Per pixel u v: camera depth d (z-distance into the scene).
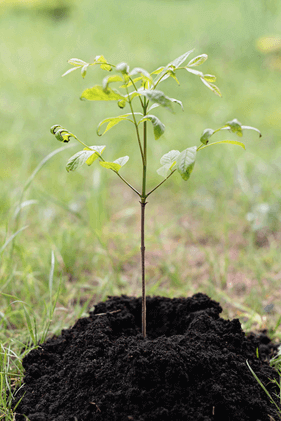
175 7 15.14
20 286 2.73
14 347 2.15
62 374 1.74
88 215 3.72
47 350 1.90
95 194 3.57
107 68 1.49
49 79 8.62
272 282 2.90
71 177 4.53
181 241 3.55
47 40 12.02
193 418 1.48
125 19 13.49
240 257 3.18
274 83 7.93
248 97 7.19
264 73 8.52
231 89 7.70
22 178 4.28
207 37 10.20
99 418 1.51
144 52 9.97
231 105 6.79
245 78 8.25
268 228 3.60
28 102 7.10
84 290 2.87
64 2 15.31
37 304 2.63
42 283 2.72
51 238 3.21
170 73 1.50
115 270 2.99
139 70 1.20
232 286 2.88
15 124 6.00
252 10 10.34
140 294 2.74
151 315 2.12
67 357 1.81
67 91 7.75
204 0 14.90
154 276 3.03
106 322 1.90
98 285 2.92
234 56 9.32
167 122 6.18
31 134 5.58
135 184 4.68
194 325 1.87
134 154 5.19
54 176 4.45
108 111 6.57
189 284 2.88
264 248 3.38
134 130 5.92
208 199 4.05
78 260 3.14
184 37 10.95
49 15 14.95
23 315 2.36
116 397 1.54
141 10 14.58
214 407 1.53
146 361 1.58
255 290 2.81
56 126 1.48
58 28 13.47
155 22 12.85
